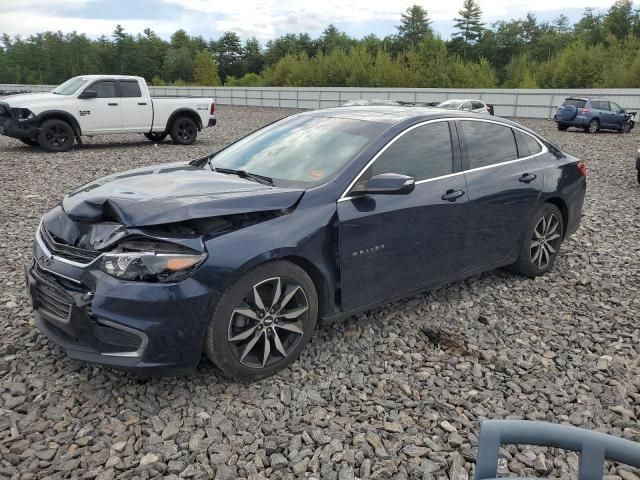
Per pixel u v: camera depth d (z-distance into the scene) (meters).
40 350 3.62
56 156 12.06
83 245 3.09
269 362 3.35
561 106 24.30
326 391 3.29
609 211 8.20
